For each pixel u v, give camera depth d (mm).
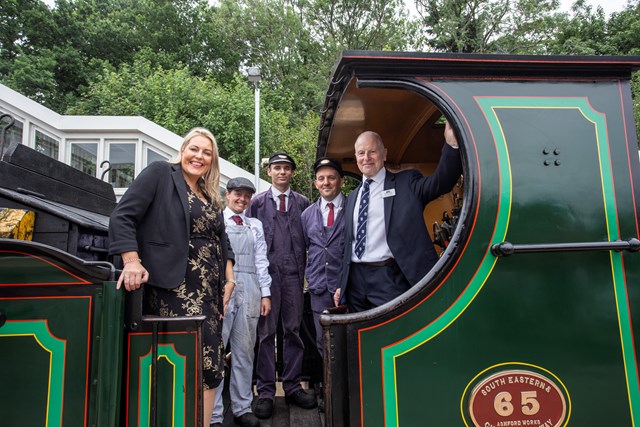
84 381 1464
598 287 1594
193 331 1584
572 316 1574
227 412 2828
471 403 1510
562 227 1612
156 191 1789
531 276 1582
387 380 1509
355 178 3342
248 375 2588
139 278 1583
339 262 2730
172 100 12047
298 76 21469
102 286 1504
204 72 21203
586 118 1692
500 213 1598
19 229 1729
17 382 1463
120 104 12125
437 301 1548
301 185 11797
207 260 1864
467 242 1576
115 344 1486
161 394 1553
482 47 19922
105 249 2160
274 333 2848
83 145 7629
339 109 2348
